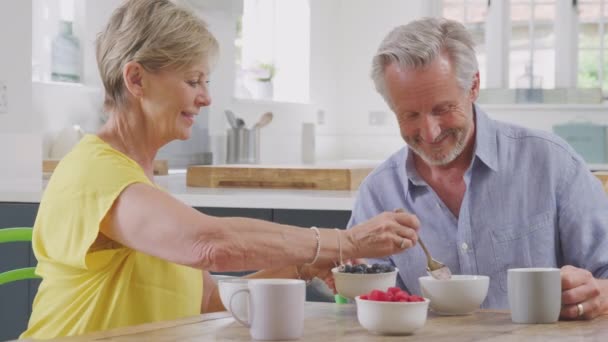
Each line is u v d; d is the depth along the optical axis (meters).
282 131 5.84
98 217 1.64
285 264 1.63
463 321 1.62
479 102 6.31
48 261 1.77
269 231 1.62
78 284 1.74
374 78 1.92
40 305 1.79
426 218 2.05
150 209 1.61
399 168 2.10
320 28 6.35
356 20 6.58
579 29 6.31
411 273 2.05
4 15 3.18
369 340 1.44
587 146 6.07
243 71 5.73
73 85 4.11
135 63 1.77
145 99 1.80
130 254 1.75
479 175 2.01
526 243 2.01
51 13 4.12
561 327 1.55
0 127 3.17
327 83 6.48
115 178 1.66
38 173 3.37
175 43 1.77
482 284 1.69
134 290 1.77
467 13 6.45
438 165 1.95
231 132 5.09
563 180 2.00
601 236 1.97
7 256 3.09
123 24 1.79
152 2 1.79
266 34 6.04
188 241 1.57
